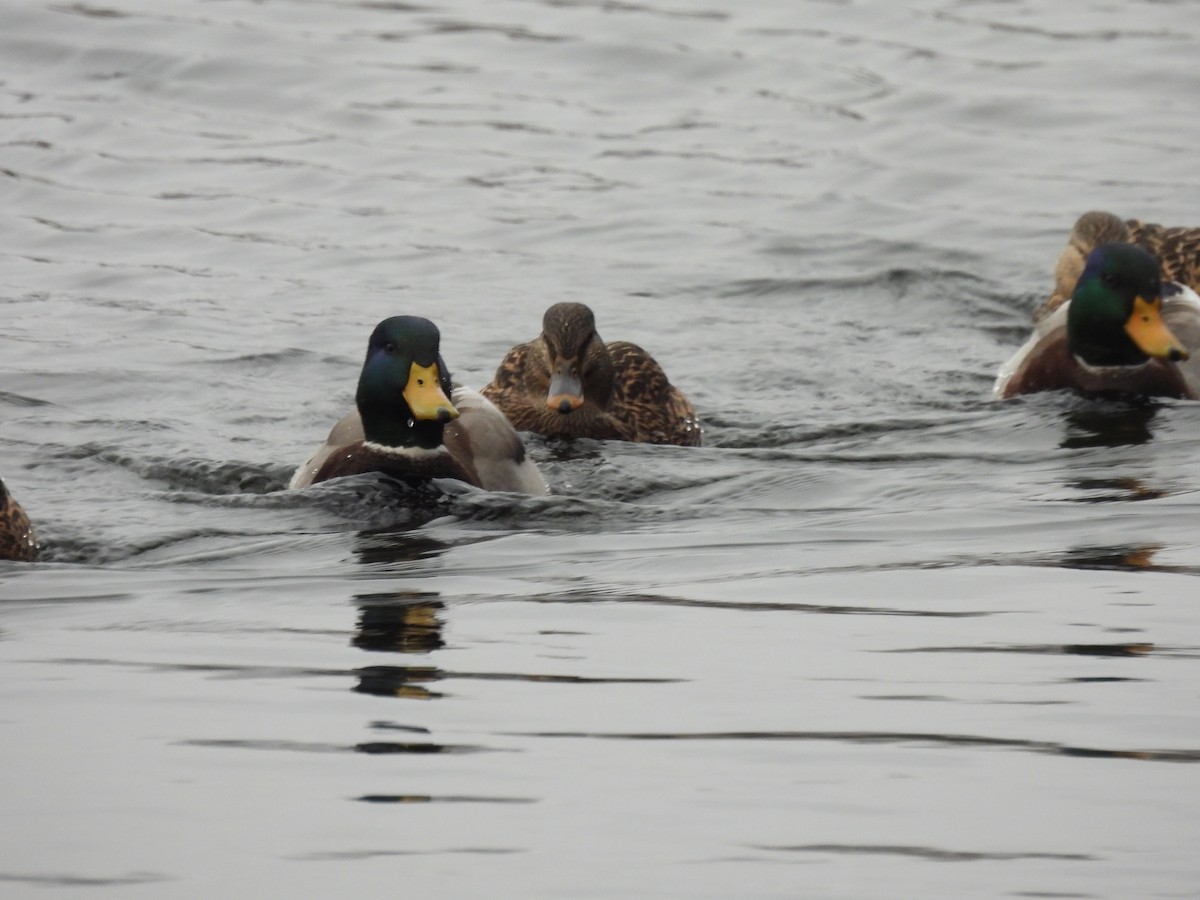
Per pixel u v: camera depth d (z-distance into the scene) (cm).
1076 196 2466
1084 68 2997
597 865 609
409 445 1305
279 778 687
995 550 1070
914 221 2369
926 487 1302
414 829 640
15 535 1123
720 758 708
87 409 1594
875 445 1503
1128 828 639
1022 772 691
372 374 1307
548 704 774
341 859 614
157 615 951
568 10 3319
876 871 605
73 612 962
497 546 1130
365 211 2373
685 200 2433
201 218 2325
